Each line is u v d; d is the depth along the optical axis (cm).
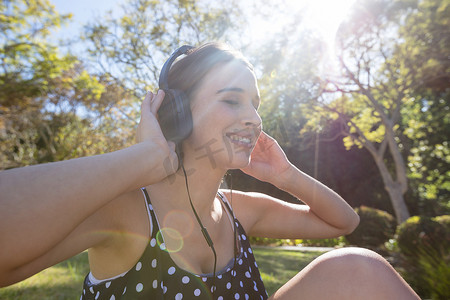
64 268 467
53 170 62
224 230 113
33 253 58
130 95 1280
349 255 79
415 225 722
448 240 635
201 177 103
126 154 74
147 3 1159
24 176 60
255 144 119
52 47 1237
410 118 1934
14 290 346
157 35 1162
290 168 127
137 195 91
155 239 89
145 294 84
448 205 2177
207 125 101
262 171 127
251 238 1329
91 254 91
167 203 98
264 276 500
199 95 103
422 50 1165
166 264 88
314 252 974
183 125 99
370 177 1989
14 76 1279
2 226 55
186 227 99
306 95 1107
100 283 89
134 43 1171
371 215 1064
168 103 101
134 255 87
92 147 1427
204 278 91
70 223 61
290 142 1225
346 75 1217
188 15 1150
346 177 1969
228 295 95
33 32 1142
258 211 134
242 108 104
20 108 1416
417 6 1117
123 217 85
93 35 1184
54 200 60
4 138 1495
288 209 138
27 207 57
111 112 1346
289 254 873
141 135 88
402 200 1262
